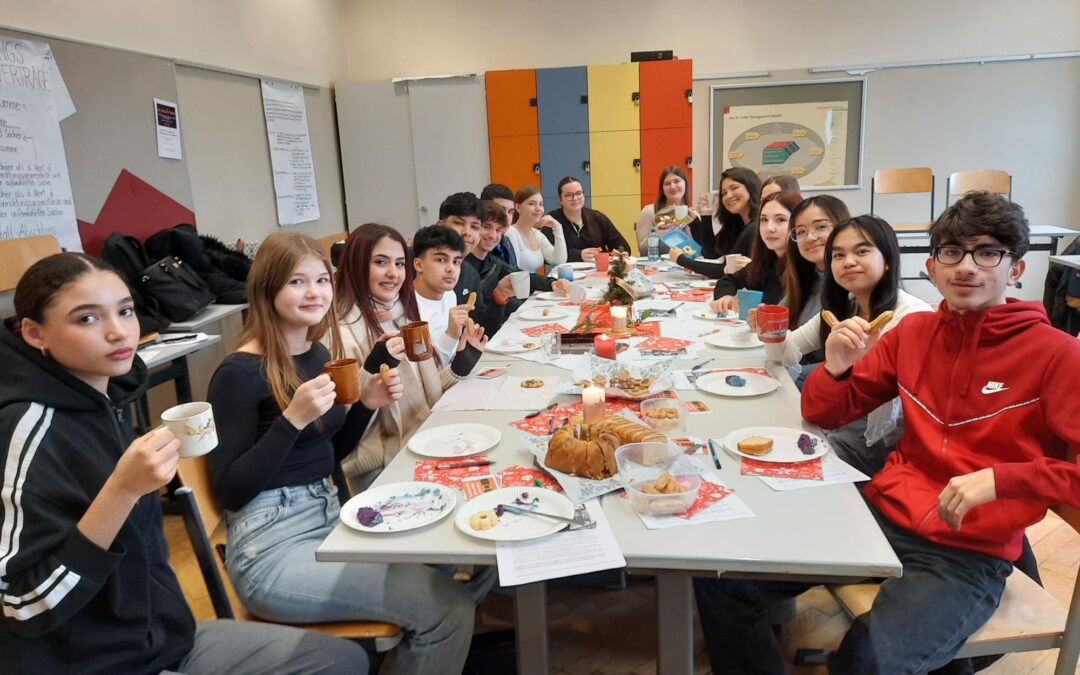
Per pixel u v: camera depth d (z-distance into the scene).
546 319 2.88
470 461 1.46
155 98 3.76
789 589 1.54
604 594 2.22
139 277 3.23
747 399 1.78
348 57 6.18
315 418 1.42
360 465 1.93
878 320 1.49
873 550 1.06
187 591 2.27
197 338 3.01
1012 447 1.33
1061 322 4.49
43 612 0.99
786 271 2.49
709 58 5.84
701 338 2.41
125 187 3.56
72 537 1.00
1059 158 5.64
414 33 6.05
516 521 1.19
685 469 1.29
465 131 5.84
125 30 3.59
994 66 5.56
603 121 5.68
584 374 1.97
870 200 5.89
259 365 1.53
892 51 5.66
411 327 1.73
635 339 2.42
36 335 1.10
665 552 1.08
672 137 5.64
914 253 5.34
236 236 4.60
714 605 1.63
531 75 5.67
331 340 1.82
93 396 1.14
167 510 2.90
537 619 1.19
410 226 6.05
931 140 5.75
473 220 3.22
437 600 1.38
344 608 1.37
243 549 1.46
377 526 1.20
